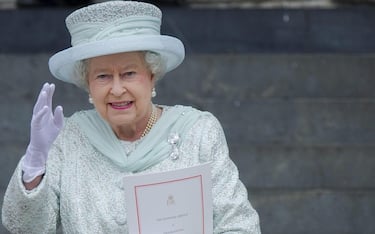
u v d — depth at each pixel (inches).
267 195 425.4
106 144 218.5
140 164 216.2
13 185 205.8
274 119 459.8
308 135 460.1
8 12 575.5
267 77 484.4
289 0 668.1
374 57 487.2
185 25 565.0
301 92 485.1
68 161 219.0
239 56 485.7
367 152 435.5
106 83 211.6
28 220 209.0
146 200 205.0
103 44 206.2
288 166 433.7
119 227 211.8
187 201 207.5
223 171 219.0
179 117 221.8
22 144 440.8
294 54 496.4
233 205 216.8
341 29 563.5
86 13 209.5
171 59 219.9
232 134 458.0
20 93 484.1
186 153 219.0
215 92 481.7
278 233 421.4
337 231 422.6
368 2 645.3
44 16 573.9
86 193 215.2
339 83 484.7
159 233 207.2
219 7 642.2
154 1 636.7
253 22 568.4
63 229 218.2
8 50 553.6
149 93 216.2
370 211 424.8
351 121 460.4
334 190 431.8
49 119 203.3
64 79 225.5
